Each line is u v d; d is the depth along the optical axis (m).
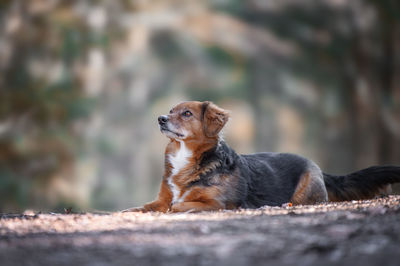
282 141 45.97
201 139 8.22
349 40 38.69
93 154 28.22
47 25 27.42
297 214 6.18
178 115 8.36
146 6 35.16
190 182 8.12
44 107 23.67
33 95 23.94
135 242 4.80
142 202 36.72
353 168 37.81
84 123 26.48
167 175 8.38
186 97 41.16
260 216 6.14
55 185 22.78
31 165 22.55
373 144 36.72
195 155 8.22
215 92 41.56
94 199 28.62
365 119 37.53
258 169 8.69
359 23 38.50
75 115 24.55
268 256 4.14
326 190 9.30
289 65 41.75
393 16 36.69
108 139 29.58
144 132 38.75
